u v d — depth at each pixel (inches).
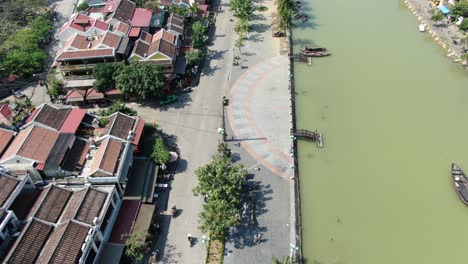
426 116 3678.6
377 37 4805.6
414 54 4485.7
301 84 4109.3
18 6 4817.9
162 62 3853.3
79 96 3737.7
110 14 4404.5
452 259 2608.3
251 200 2903.5
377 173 3174.2
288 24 4635.8
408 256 2630.4
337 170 3208.7
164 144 3253.0
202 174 2783.0
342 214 2893.7
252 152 3292.3
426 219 2842.0
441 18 4788.4
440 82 4074.8
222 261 2551.7
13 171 2667.3
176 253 2608.3
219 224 2536.9
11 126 3196.4
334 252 2664.9
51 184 2588.6
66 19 5132.9
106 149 2842.0
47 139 2834.6
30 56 4165.8
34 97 3897.6
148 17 4367.6
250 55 4443.9
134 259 2517.2
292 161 3208.7
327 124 3624.5
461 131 3513.8
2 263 2145.7
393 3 5561.0
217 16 5236.2
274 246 2630.4
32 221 2337.6
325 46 4653.1
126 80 3617.1
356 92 3981.3
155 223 2763.3
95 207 2492.6
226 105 3769.7
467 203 2871.6
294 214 2819.9
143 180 2906.0
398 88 4013.3
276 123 3570.4
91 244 2365.9
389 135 3496.6
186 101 3836.1
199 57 4232.3
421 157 3287.4
